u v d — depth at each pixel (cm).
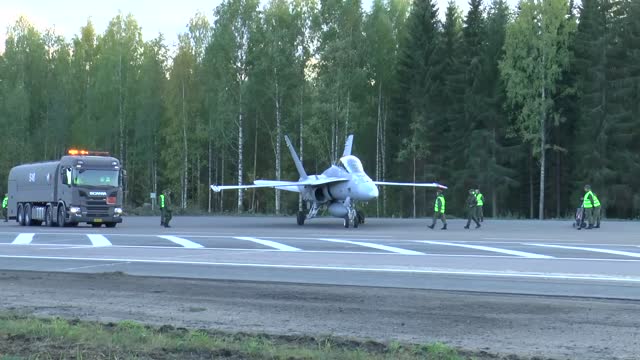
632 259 3097
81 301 2014
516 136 10825
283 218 8900
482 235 4912
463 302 1969
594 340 1466
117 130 13500
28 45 15050
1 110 13938
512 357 1284
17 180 7744
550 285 2292
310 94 10944
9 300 2038
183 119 12156
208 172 13588
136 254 3456
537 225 6644
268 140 12975
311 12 11019
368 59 11238
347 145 7369
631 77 9894
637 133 9875
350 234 5056
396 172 11850
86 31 14988
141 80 13300
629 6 10138
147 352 1293
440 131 11238
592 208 5925
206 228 6162
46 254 3488
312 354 1270
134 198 14012
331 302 1977
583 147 9994
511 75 9919
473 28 11119
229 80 11119
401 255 3322
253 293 2155
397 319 1712
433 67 11169
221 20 11219
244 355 1277
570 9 10581
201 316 1764
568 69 10169
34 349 1316
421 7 11262
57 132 14200
